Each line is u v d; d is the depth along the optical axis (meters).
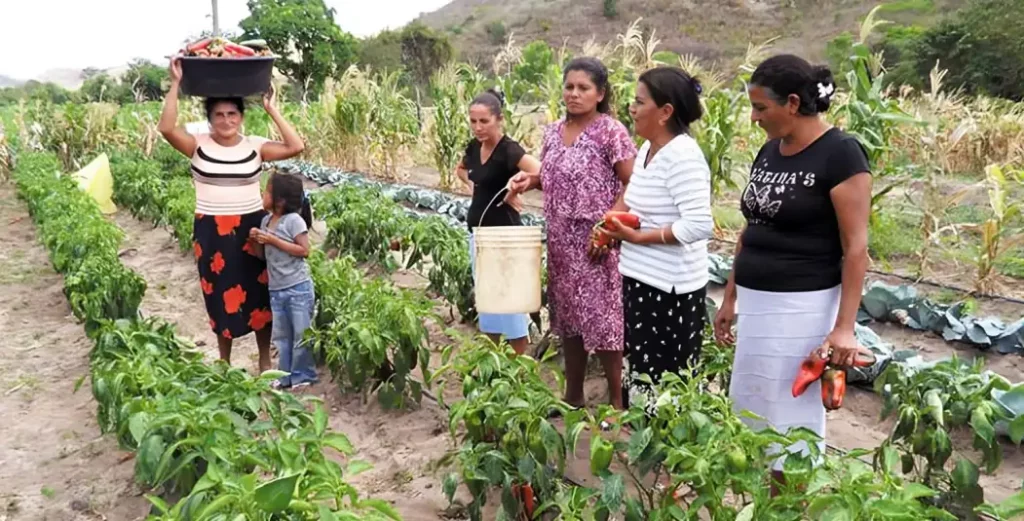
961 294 7.89
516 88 12.58
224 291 5.34
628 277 4.01
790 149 3.16
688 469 2.80
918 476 3.66
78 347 6.73
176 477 3.36
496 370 3.65
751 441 2.74
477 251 4.45
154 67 37.78
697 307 3.96
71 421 5.26
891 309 6.89
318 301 5.82
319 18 33.09
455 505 4.02
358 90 16.61
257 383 3.72
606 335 4.55
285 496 2.25
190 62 4.82
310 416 3.73
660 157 3.77
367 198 9.88
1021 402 4.53
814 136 3.09
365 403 5.25
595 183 4.36
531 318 6.03
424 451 4.62
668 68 3.75
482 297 4.48
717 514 2.73
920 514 2.37
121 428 3.64
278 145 5.34
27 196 12.11
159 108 20.86
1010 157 14.09
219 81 4.88
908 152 11.47
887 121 7.39
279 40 31.88
